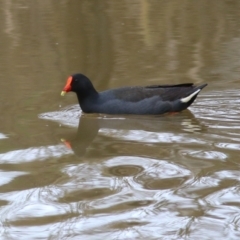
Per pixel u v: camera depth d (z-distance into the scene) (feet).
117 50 64.64
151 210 28.48
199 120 44.21
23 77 55.47
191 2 86.33
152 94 46.85
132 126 43.37
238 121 43.60
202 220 27.32
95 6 84.79
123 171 33.68
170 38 68.90
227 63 58.95
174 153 36.70
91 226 27.02
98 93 47.21
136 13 80.48
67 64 59.77
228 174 32.73
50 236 26.18
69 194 30.60
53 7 84.43
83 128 42.65
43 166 34.78
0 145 38.78
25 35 71.05
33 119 44.55
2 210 28.84
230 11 80.79
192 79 54.03
